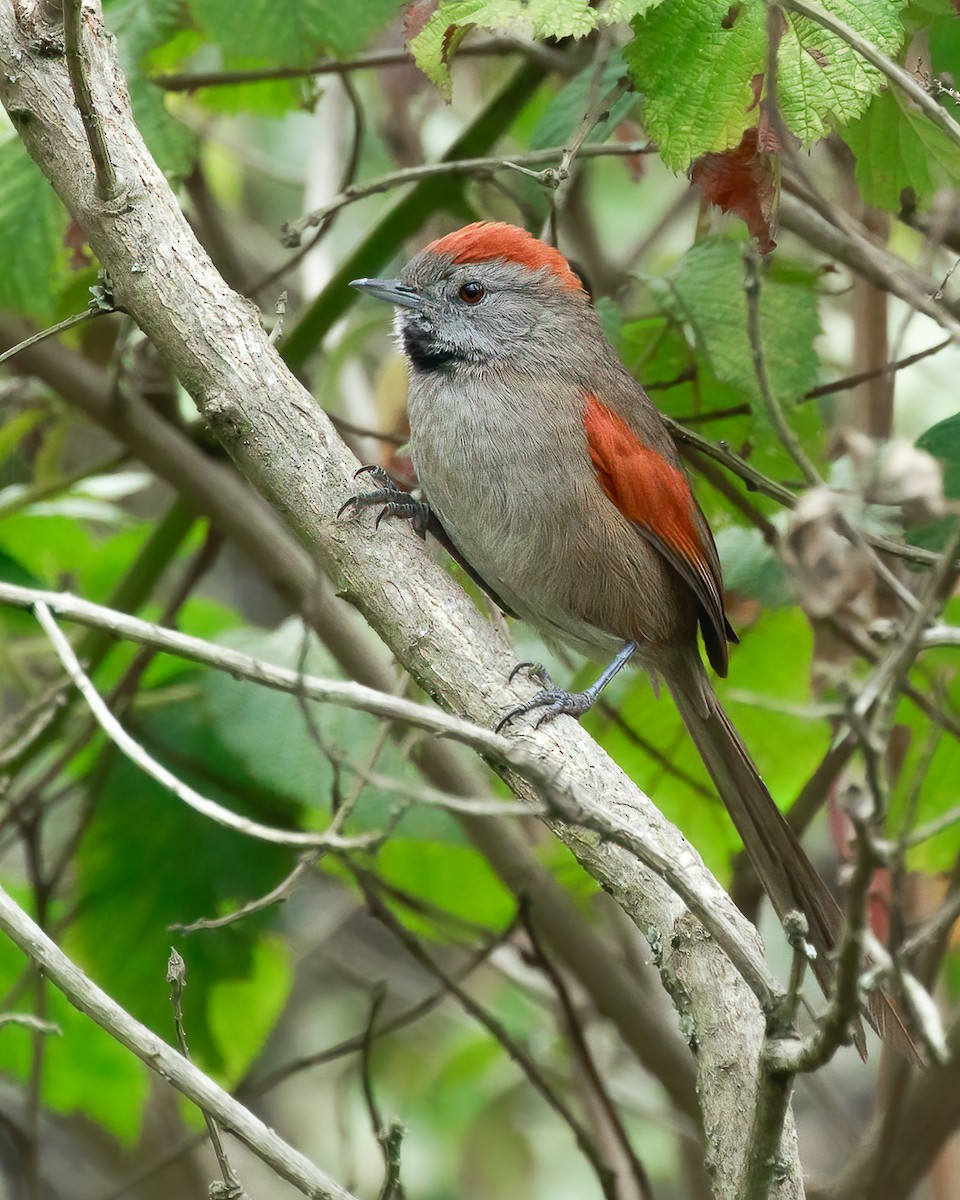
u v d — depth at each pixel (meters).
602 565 9.50
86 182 7.52
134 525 12.48
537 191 10.95
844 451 9.69
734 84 7.70
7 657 11.12
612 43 9.63
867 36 7.61
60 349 10.43
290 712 10.45
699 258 10.16
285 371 7.66
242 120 15.59
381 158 14.20
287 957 11.30
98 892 10.93
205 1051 11.09
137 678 10.55
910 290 8.44
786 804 11.73
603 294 12.41
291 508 7.56
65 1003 11.18
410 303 9.80
